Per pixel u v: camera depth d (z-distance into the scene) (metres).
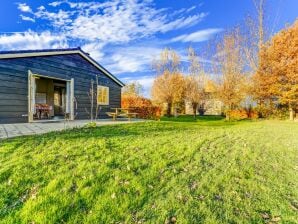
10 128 8.15
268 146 7.11
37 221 2.60
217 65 23.95
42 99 15.78
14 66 10.03
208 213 2.94
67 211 2.81
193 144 6.54
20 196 3.12
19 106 10.26
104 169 4.05
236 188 3.73
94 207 2.92
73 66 13.39
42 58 11.37
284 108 22.84
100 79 15.82
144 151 5.40
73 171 3.90
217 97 23.67
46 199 3.01
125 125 10.30
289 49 19.86
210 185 3.78
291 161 5.46
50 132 7.27
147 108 19.48
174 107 27.48
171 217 2.82
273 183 4.02
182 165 4.67
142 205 3.05
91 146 5.50
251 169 4.68
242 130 11.25
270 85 21.36
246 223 2.78
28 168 3.91
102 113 15.95
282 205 3.24
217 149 6.25
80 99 13.96
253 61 25.31
